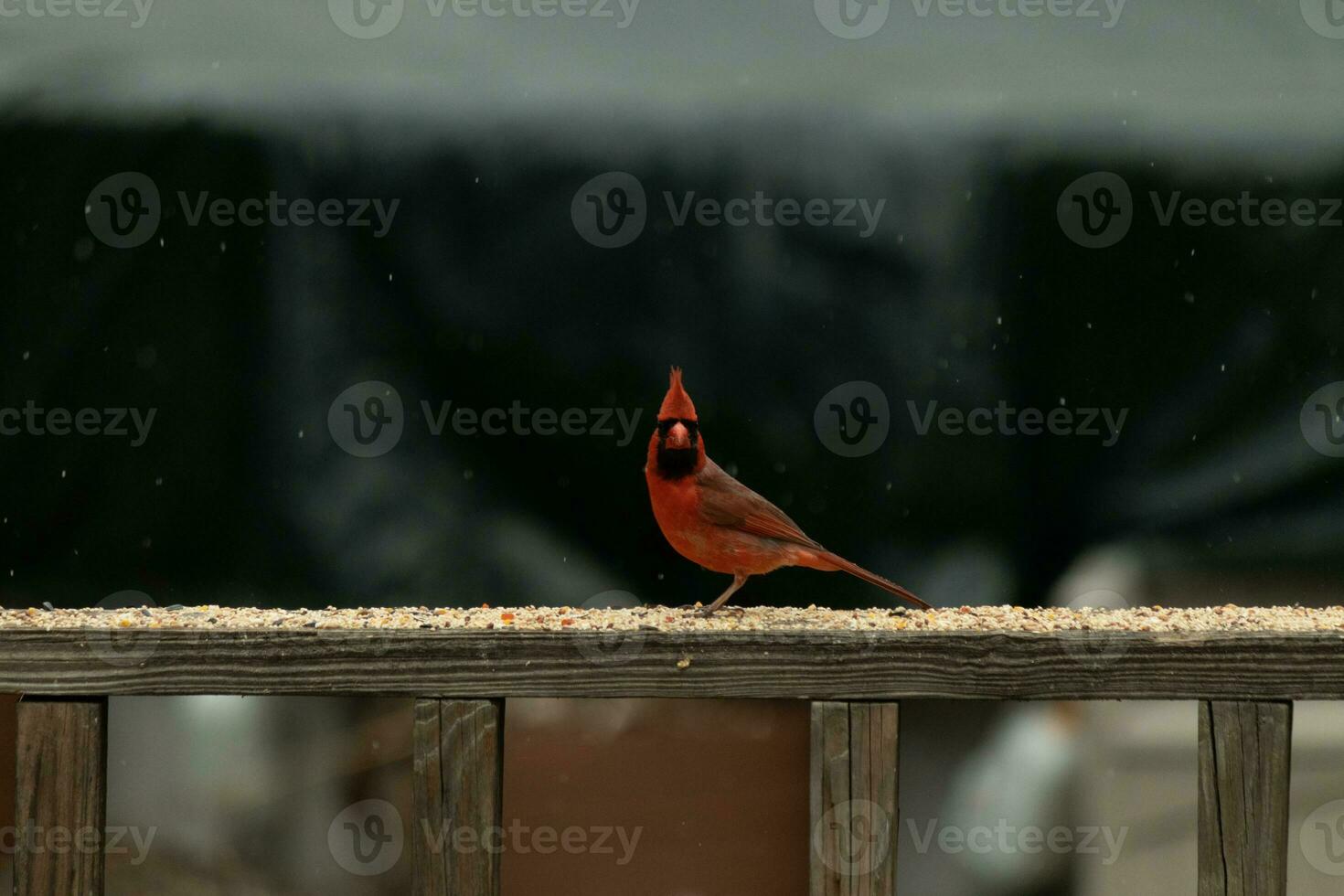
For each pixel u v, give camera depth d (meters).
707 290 11.41
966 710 7.23
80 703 5.33
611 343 11.38
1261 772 5.22
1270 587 11.22
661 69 11.62
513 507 11.39
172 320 11.34
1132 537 11.31
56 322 11.32
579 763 5.42
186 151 11.34
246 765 6.31
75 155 11.30
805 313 11.42
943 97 11.51
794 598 11.32
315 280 11.35
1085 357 11.42
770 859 5.36
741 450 11.37
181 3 11.64
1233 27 11.73
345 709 6.38
